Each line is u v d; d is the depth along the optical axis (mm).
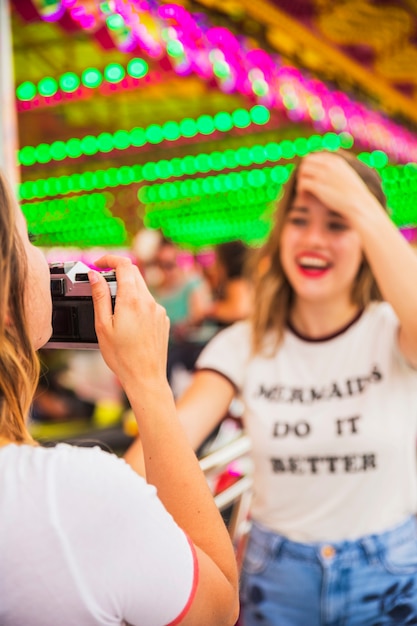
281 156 10211
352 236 1662
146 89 7250
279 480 1637
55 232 10203
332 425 1604
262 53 4242
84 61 5500
